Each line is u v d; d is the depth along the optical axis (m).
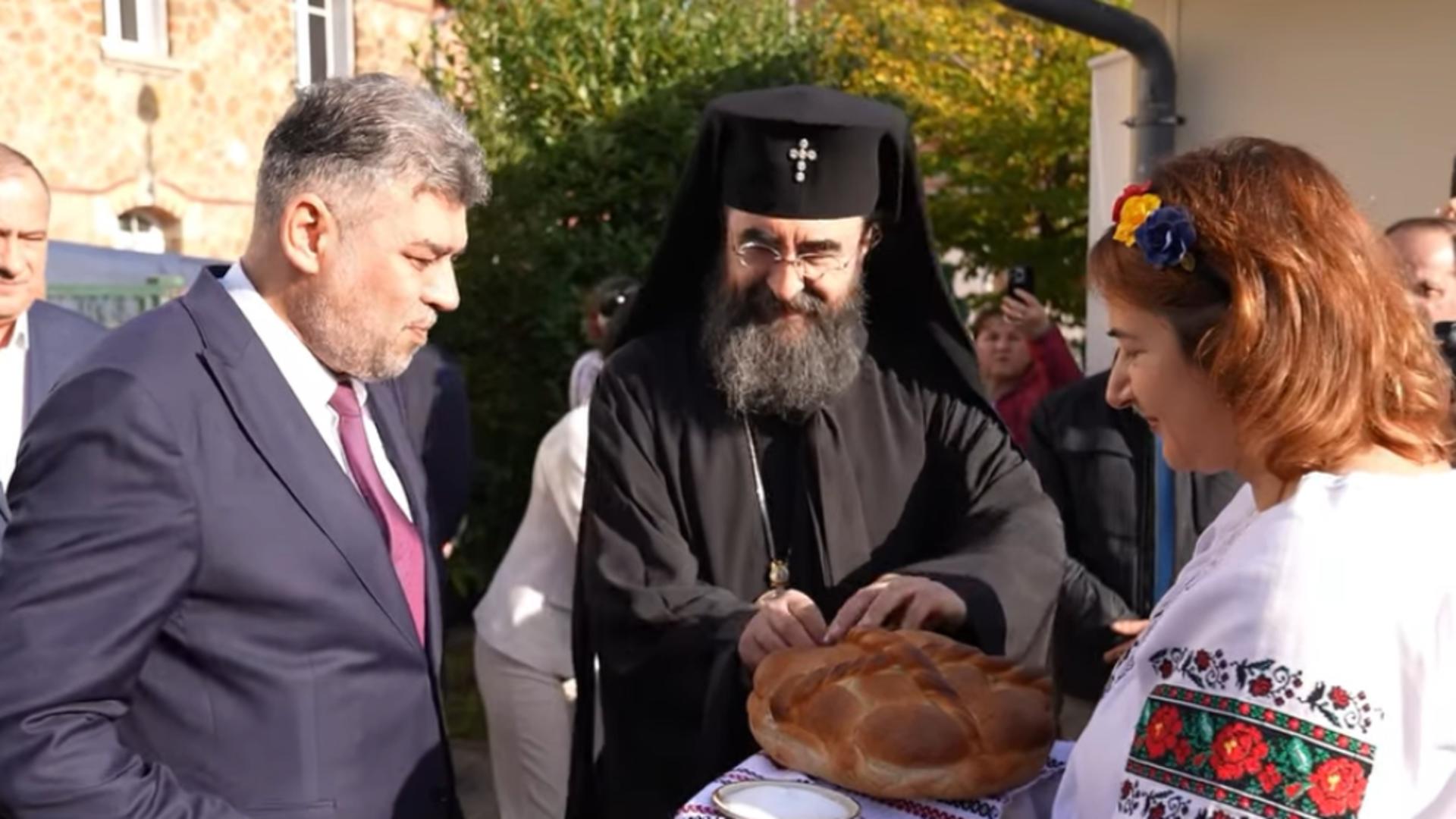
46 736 1.61
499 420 6.41
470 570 6.50
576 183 6.42
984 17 8.78
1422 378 1.38
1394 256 1.42
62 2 8.91
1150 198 1.44
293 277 1.85
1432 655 1.27
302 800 1.79
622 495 2.51
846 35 8.41
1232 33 5.54
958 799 1.71
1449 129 4.93
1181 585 1.49
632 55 6.45
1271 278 1.35
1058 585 2.44
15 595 1.65
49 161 8.91
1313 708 1.26
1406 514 1.31
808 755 1.77
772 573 2.51
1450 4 4.89
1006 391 4.98
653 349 2.63
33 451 1.71
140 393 1.72
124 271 6.48
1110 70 6.07
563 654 3.57
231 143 10.03
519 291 6.32
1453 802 1.28
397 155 1.80
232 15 9.97
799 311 2.47
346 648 1.84
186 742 1.76
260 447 1.79
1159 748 1.34
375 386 2.15
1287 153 1.43
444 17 10.85
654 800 2.40
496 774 3.73
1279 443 1.36
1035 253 8.55
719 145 2.52
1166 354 1.42
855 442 2.56
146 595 1.68
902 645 1.86
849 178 2.43
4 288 3.08
